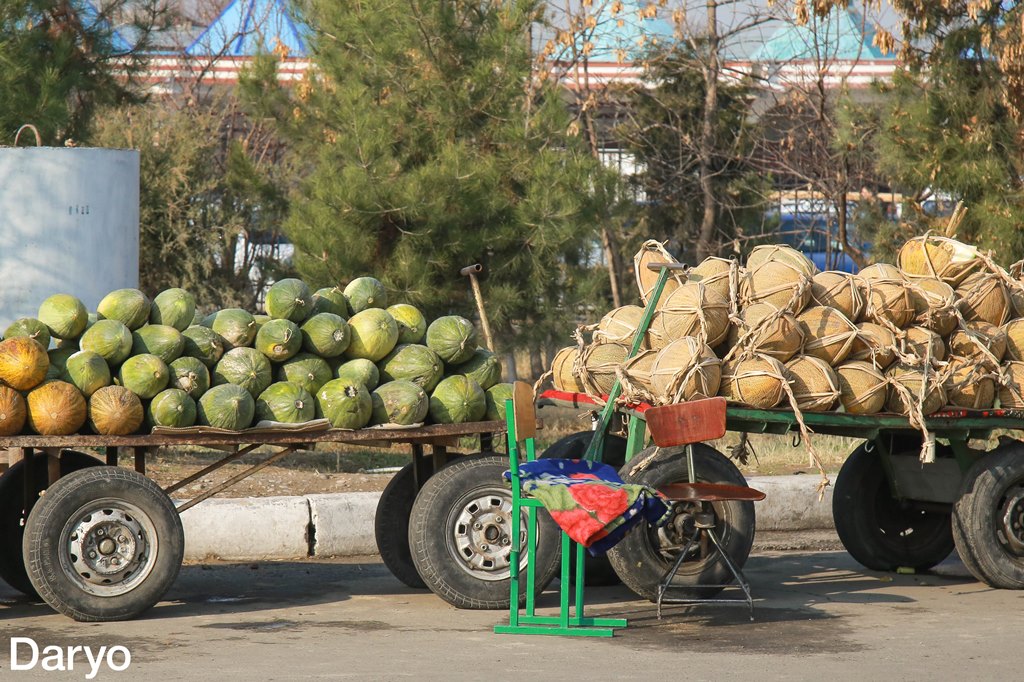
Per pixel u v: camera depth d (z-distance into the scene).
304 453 15.90
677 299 9.52
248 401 8.80
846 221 25.22
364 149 17.45
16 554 9.53
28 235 12.37
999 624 8.86
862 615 9.16
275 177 23.59
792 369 9.36
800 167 28.09
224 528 11.33
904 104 19.11
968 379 9.77
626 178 25.70
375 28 18.30
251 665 7.52
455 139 18.56
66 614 8.47
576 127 19.56
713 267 9.82
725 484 9.07
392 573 10.50
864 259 23.50
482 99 18.59
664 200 28.81
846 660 7.74
